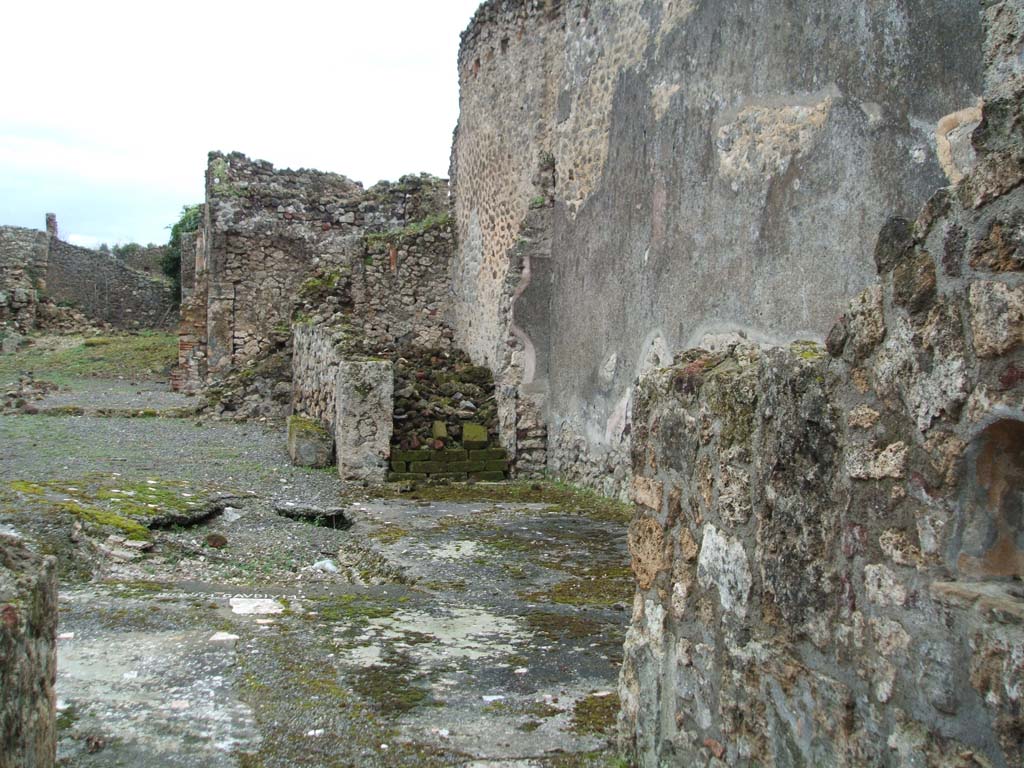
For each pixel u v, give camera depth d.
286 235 17.47
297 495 8.37
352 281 14.58
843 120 5.89
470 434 10.27
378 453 9.62
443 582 5.63
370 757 3.06
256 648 4.05
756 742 2.50
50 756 2.63
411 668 3.93
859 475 2.17
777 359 2.48
